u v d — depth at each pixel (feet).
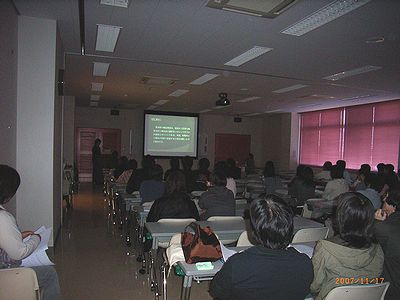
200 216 11.87
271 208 4.91
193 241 6.32
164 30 12.93
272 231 4.76
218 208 10.97
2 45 9.91
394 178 13.67
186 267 6.02
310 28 12.03
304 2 9.87
